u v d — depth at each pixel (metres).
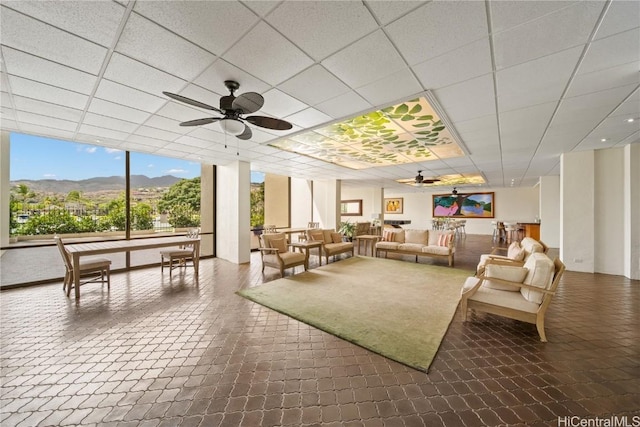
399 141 4.61
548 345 2.39
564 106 2.97
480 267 3.69
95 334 2.59
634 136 4.15
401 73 2.31
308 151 5.37
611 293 3.88
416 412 1.60
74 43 1.90
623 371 2.00
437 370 2.03
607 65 2.14
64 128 3.75
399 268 5.57
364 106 3.02
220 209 6.87
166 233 6.21
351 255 7.19
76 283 3.55
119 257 5.38
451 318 3.00
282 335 2.60
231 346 2.38
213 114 3.23
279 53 2.03
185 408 1.63
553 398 1.71
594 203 5.05
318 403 1.68
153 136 4.16
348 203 14.23
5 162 4.09
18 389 1.80
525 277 2.73
